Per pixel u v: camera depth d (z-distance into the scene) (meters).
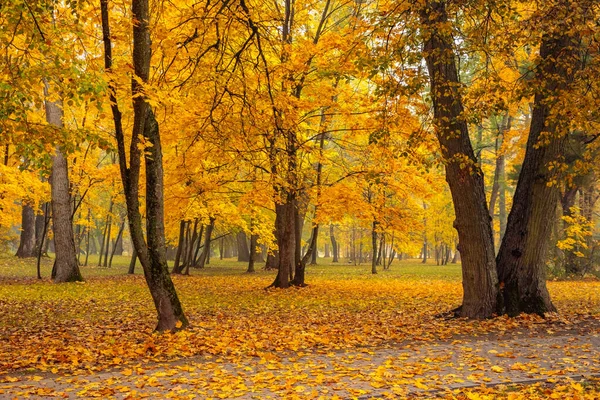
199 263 37.81
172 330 10.23
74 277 21.94
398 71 10.20
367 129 15.27
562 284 22.08
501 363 7.23
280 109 12.76
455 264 50.34
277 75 13.69
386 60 9.01
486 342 8.80
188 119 13.33
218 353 8.52
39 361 8.09
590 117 8.87
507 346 8.38
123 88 8.88
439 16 9.63
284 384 6.16
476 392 5.79
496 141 30.33
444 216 41.22
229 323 11.52
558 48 10.78
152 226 10.31
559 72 11.09
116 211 39.38
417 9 9.12
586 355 7.62
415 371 6.72
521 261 11.78
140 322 11.90
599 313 12.10
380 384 6.06
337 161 18.53
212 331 10.38
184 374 6.96
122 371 7.22
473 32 9.21
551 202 11.76
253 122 11.99
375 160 16.34
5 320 12.16
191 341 9.31
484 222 11.80
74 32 8.31
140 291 18.77
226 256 69.00
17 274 27.44
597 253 27.45
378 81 10.58
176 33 11.41
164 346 8.88
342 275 30.00
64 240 21.84
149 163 10.27
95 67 8.20
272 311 13.65
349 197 16.97
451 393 5.76
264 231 27.55
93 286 20.34
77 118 20.72
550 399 5.59
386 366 7.05
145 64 9.80
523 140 23.95
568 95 8.11
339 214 17.48
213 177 18.34
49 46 7.69
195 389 6.14
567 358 7.39
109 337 9.93
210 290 19.41
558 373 6.56
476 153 30.67
